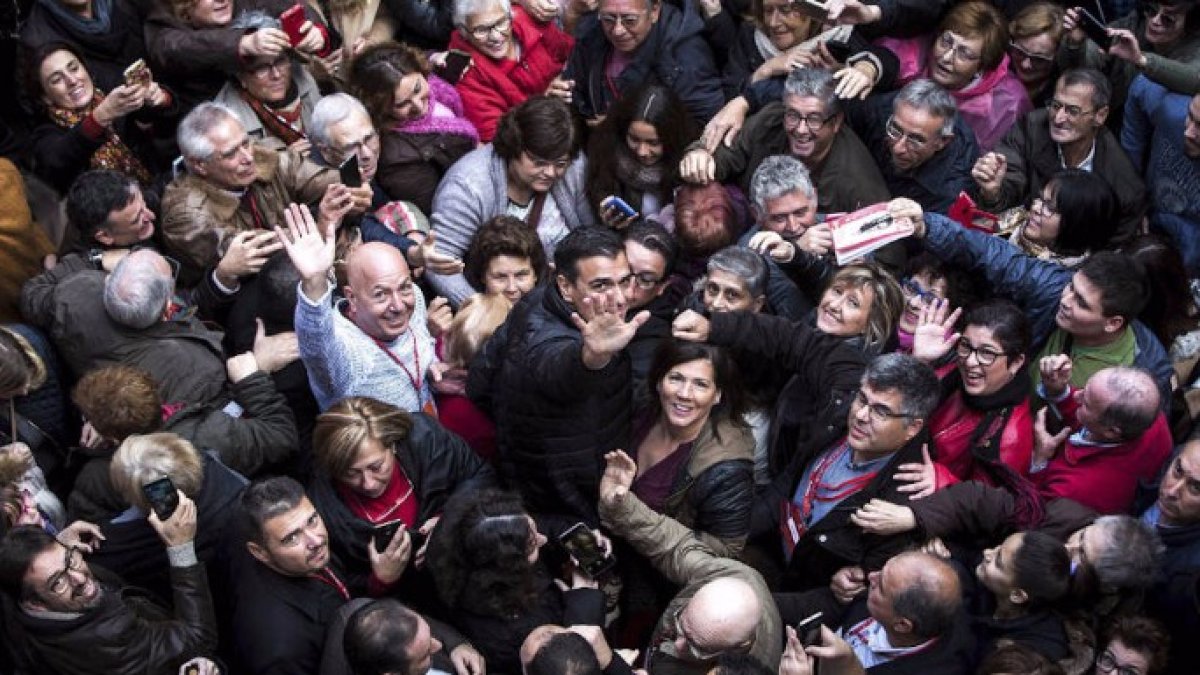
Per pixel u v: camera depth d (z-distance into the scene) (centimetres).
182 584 462
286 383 535
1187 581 478
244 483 491
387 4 723
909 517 482
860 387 494
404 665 423
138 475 470
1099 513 514
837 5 635
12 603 442
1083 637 463
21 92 631
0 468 483
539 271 579
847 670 445
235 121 577
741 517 507
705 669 460
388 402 532
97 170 575
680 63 666
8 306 575
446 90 672
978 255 575
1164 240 592
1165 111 639
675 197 621
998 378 516
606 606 517
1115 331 546
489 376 522
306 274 496
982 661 450
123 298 530
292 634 455
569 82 679
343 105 598
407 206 628
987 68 654
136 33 670
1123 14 719
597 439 494
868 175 630
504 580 459
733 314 524
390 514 500
